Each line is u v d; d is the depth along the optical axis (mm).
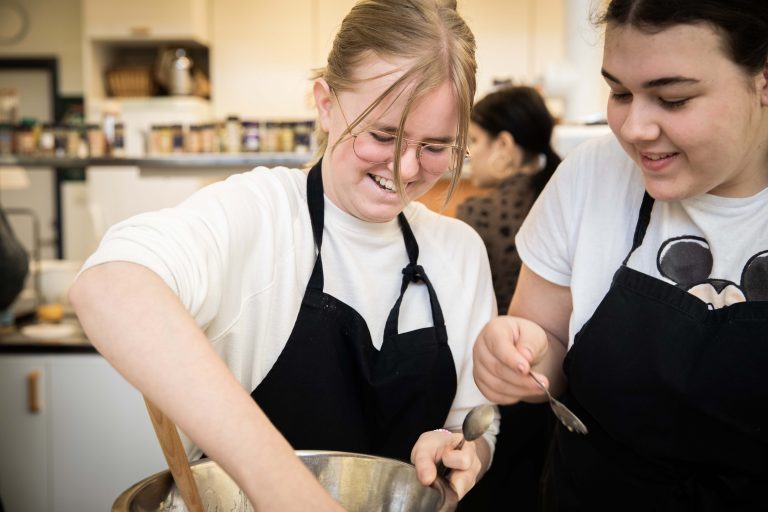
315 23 4590
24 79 5648
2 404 2547
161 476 799
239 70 4648
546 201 1128
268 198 1026
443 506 782
